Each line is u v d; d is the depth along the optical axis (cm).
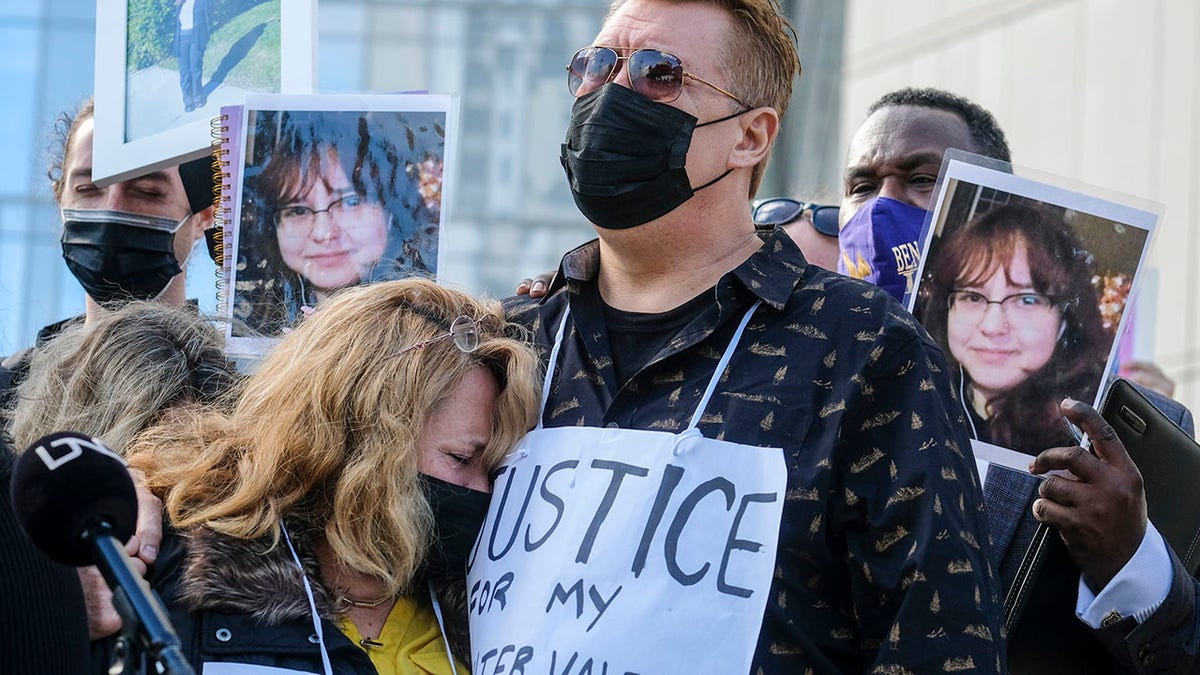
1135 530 296
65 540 212
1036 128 1160
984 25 1248
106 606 263
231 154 323
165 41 341
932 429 264
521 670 264
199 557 272
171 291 384
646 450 273
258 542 278
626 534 267
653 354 289
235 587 269
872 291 280
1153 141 1048
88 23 1184
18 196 1019
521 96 1409
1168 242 1018
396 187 320
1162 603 295
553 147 1404
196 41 338
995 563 298
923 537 257
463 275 1380
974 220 310
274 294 319
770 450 267
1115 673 307
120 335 319
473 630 278
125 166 338
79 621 235
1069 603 310
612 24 296
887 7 1379
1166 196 1028
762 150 296
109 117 340
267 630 270
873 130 364
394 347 290
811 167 1435
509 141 1403
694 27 291
